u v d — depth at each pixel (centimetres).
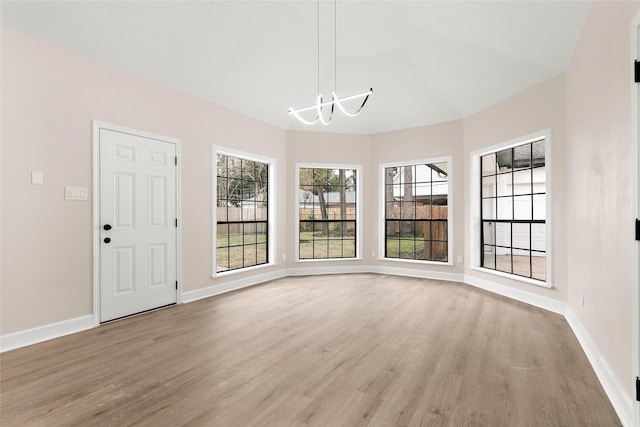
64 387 203
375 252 597
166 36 338
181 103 402
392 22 391
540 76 369
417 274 555
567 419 173
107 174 328
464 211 510
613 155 206
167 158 385
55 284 290
